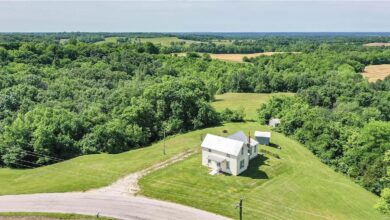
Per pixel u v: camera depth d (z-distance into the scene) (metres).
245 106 112.50
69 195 47.75
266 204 48.19
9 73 95.00
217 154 57.91
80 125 71.19
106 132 69.50
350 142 73.12
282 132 85.19
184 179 53.94
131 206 45.19
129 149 72.38
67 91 90.81
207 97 98.75
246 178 55.81
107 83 105.19
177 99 86.06
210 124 88.25
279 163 63.44
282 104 94.62
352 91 117.31
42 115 70.00
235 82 136.00
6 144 62.44
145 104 82.25
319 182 58.59
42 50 119.38
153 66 134.62
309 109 90.25
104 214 43.16
